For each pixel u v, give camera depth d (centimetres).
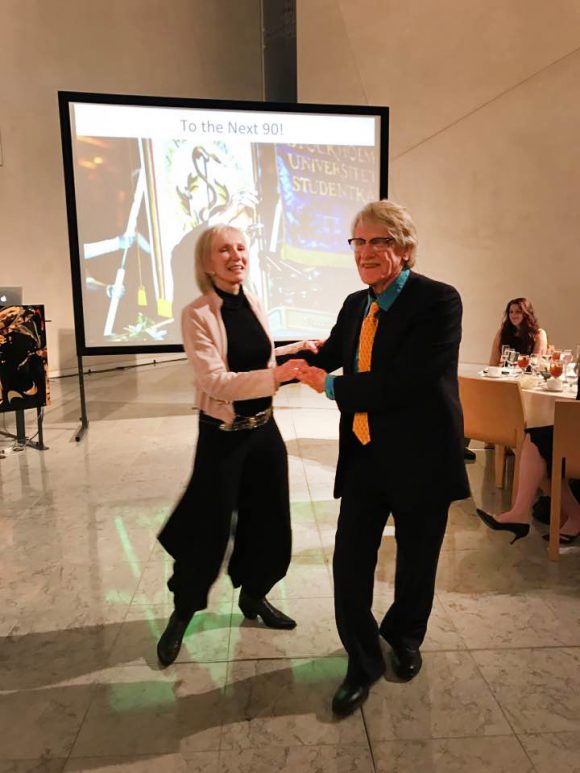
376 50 763
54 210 779
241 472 199
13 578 266
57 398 669
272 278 560
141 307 545
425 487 174
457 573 265
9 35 704
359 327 183
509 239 731
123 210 528
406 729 171
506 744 165
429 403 172
